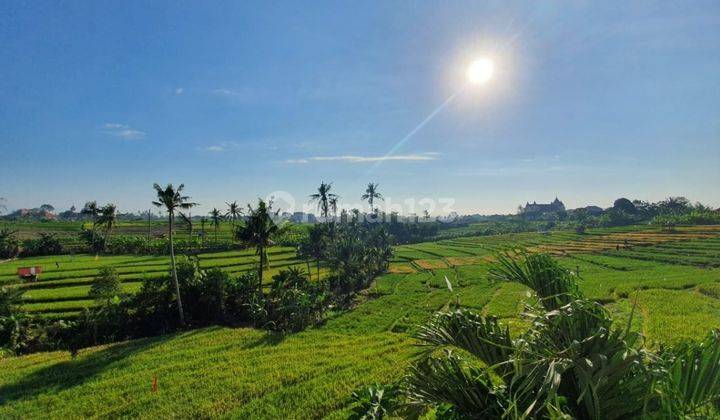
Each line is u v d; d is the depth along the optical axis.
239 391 23.77
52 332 37.66
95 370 29.09
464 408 6.49
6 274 58.47
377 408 10.88
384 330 39.34
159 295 43.03
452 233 154.50
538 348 5.59
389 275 70.25
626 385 5.06
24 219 177.50
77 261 73.25
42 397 24.27
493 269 7.68
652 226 125.81
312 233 63.66
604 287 46.50
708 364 4.80
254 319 43.41
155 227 136.00
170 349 33.91
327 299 48.50
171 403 22.61
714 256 71.88
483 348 6.68
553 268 6.89
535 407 5.75
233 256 82.00
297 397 22.41
